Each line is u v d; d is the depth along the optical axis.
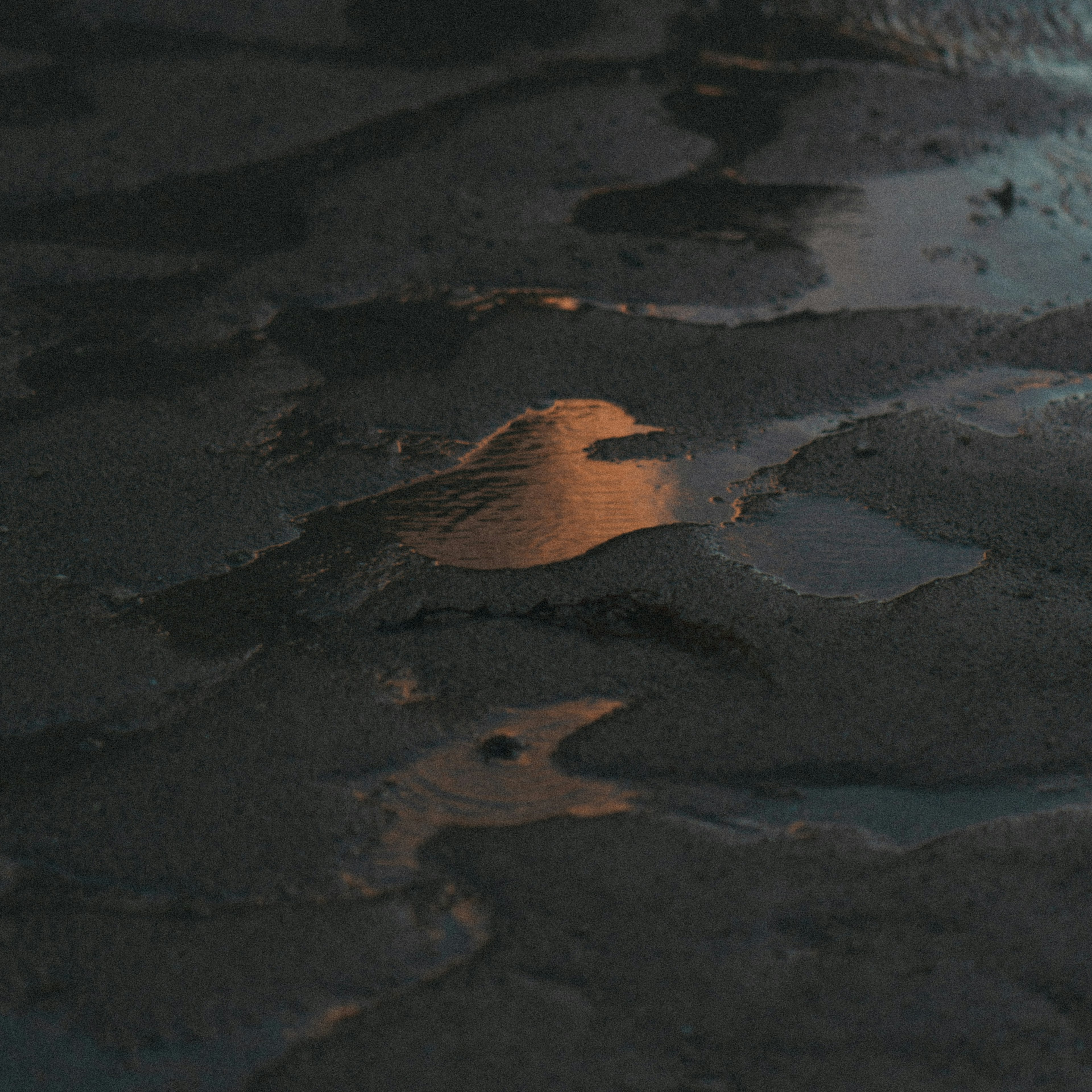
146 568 4.11
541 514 4.17
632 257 4.54
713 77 4.93
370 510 4.18
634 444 4.26
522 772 3.94
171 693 4.00
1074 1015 3.80
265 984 3.81
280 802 3.92
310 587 4.09
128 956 3.83
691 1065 3.77
